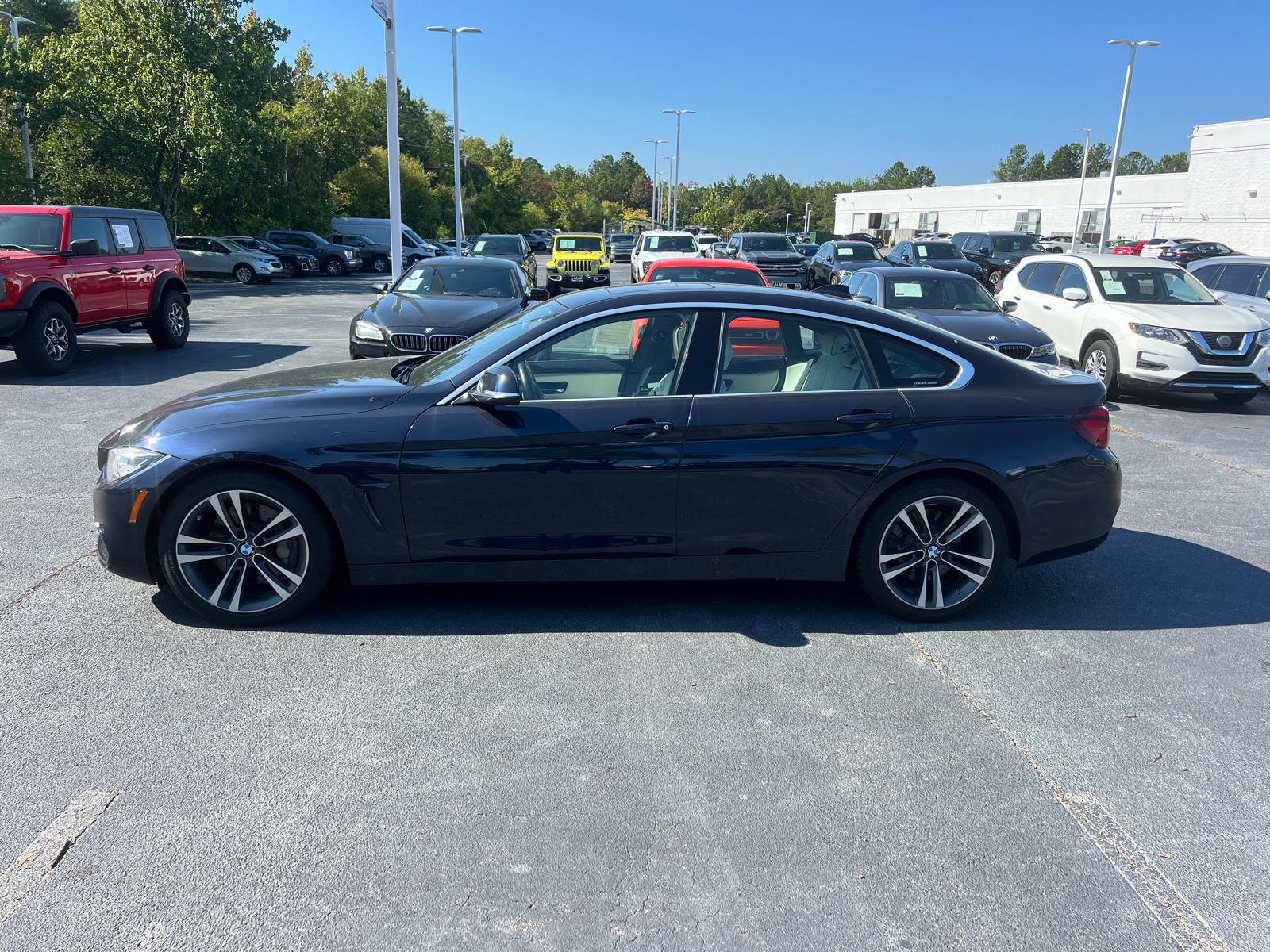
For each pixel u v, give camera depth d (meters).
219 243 31.38
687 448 3.85
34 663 3.57
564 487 3.83
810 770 2.95
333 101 54.78
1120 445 8.28
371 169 58.97
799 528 3.97
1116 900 2.38
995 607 4.38
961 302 10.27
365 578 3.91
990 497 4.10
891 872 2.47
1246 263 12.60
